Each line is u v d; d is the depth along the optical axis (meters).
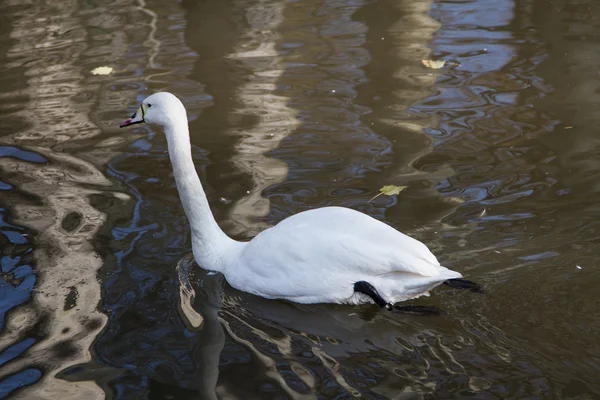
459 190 6.92
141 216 6.80
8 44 10.98
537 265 5.68
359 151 7.72
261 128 8.27
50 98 9.29
